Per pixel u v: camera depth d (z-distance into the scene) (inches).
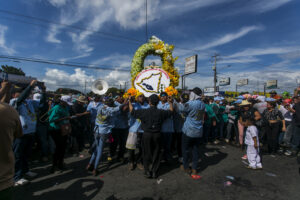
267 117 229.1
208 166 177.5
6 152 64.6
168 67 220.8
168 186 135.5
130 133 165.9
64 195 120.6
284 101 280.1
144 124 149.5
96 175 152.7
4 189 63.2
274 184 141.3
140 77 208.7
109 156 187.3
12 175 67.0
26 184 133.8
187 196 122.0
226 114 299.1
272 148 227.9
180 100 225.3
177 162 188.1
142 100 171.8
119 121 183.8
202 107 154.3
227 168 172.9
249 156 173.9
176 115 189.5
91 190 127.6
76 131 214.7
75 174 154.4
